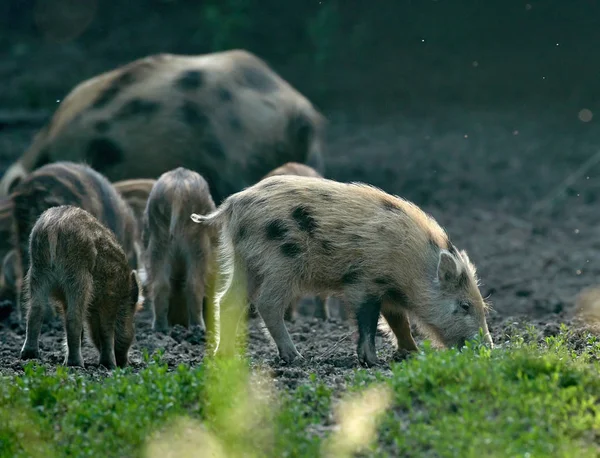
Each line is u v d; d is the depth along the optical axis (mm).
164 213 14492
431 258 12070
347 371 11172
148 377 9781
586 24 38031
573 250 20953
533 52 37344
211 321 14906
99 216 15430
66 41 37688
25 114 30906
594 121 32906
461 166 27906
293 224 11664
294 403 9227
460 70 36688
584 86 35438
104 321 12133
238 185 19031
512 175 27141
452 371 9320
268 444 8523
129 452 8438
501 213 24094
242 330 12859
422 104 34656
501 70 36562
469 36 38188
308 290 11977
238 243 11797
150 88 19016
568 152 29344
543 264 19844
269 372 10781
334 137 31172
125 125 18812
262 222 11672
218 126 18844
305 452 8250
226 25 36406
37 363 11250
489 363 9672
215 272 14727
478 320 12062
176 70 19266
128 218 15977
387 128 32219
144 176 18875
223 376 9547
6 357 12469
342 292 12016
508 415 8555
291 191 11797
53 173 15570
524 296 17859
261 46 37656
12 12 39719
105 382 10016
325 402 9312
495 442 8086
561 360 9820
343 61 37250
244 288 11789
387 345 13500
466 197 25344
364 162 28125
